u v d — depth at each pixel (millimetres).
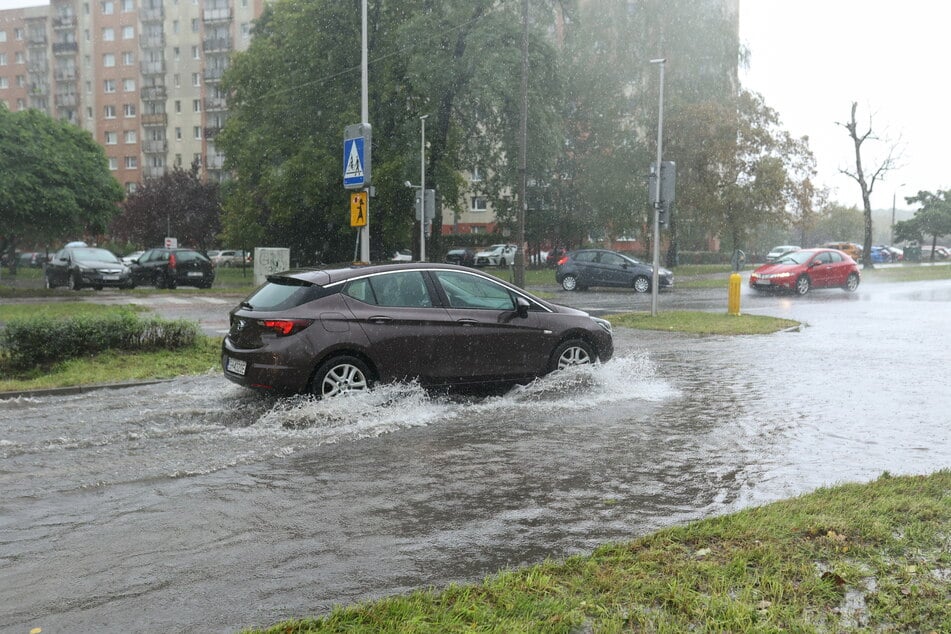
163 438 6930
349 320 8023
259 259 26922
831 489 5227
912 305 23016
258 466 6094
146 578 3977
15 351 10500
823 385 9750
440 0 34094
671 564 3941
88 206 31578
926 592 3613
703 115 43312
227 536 4590
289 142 39219
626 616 3402
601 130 46719
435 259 39375
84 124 91812
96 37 89875
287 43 37656
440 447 6684
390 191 36906
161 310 21156
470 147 39375
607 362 9734
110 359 10805
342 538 4559
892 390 9398
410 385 8336
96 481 5688
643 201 46031
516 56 31500
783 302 24672
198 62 85125
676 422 7656
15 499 5285
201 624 3461
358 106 36688
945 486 5238
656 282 19125
